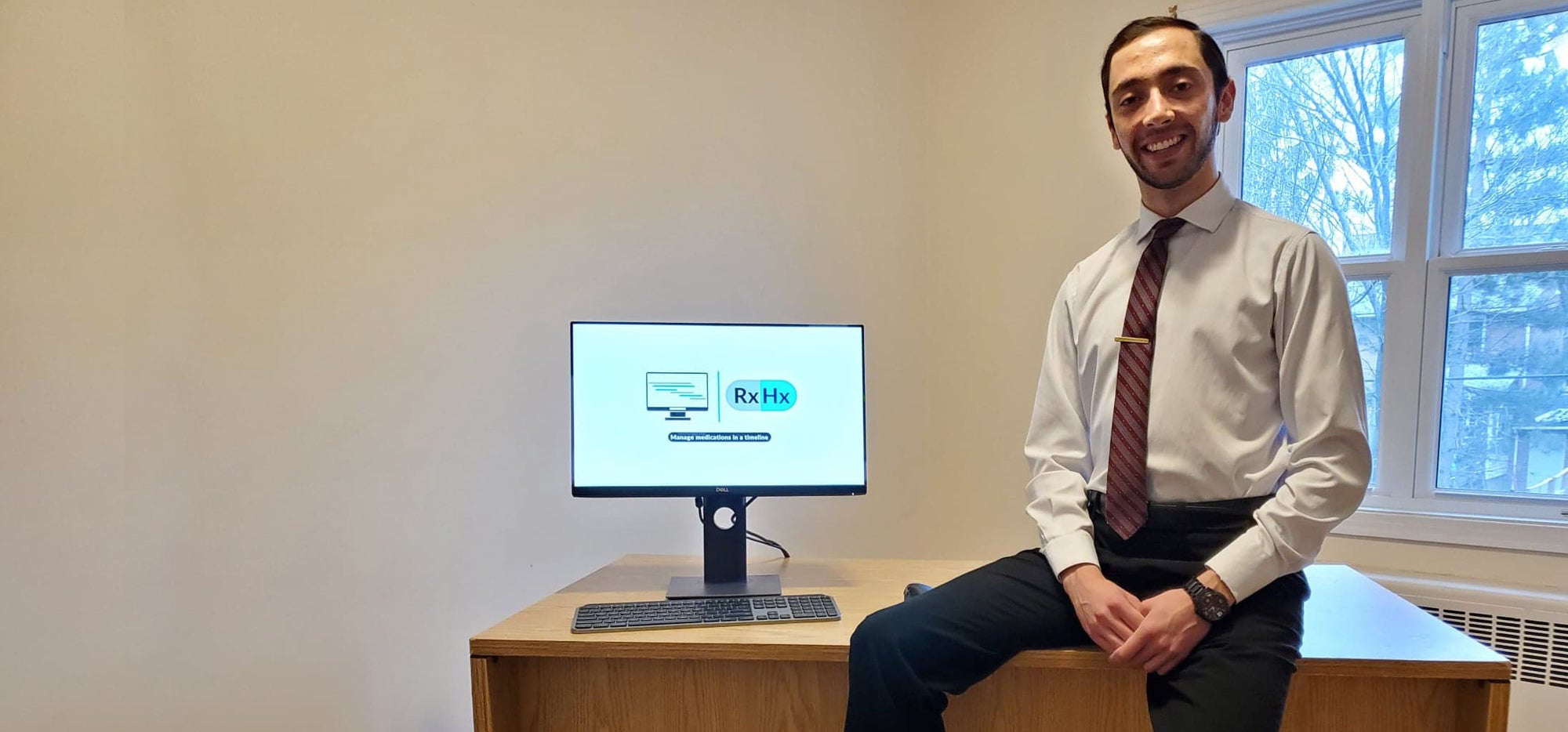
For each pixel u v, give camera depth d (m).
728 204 2.02
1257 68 2.06
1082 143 2.08
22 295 1.34
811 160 2.12
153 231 1.44
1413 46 1.85
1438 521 1.78
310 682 1.60
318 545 1.60
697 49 1.99
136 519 1.44
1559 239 1.75
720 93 2.01
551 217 1.82
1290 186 2.04
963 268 2.25
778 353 1.42
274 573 1.56
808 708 1.19
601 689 1.22
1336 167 1.98
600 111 1.88
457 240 1.72
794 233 2.10
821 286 2.13
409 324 1.67
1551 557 1.68
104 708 1.43
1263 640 0.96
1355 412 1.01
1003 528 2.21
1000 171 2.19
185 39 1.47
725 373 1.40
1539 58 1.76
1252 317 1.07
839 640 1.10
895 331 2.23
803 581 1.42
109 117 1.41
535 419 1.82
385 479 1.66
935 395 2.27
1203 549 1.07
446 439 1.72
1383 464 1.92
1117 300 1.19
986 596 1.11
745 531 1.42
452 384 1.72
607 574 1.49
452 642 1.74
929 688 1.04
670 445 1.39
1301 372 1.04
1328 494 0.99
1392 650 1.01
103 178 1.41
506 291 1.78
